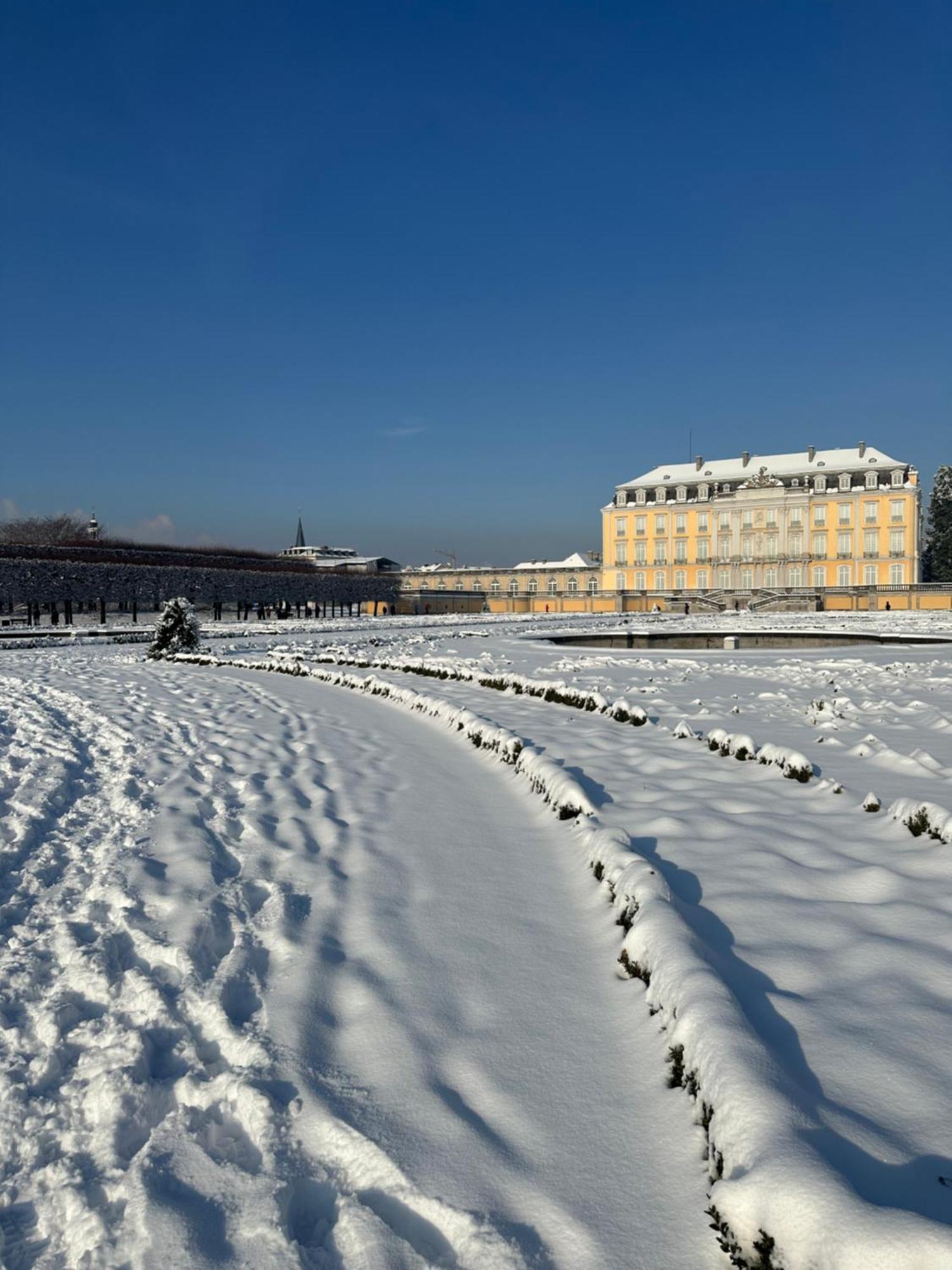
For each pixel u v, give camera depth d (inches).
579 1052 116.0
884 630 1293.1
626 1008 127.0
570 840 209.0
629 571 3427.7
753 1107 88.3
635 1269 79.9
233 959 144.6
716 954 133.2
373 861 197.3
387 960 145.3
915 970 129.2
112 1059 116.1
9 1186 95.1
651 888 152.7
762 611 2925.7
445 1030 122.4
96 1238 86.2
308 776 287.9
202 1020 126.8
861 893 162.1
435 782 281.6
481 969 141.7
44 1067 114.2
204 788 268.2
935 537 3289.9
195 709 454.0
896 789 243.0
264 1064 113.9
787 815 217.6
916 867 174.6
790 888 165.9
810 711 401.4
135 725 391.5
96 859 198.5
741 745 286.7
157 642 864.3
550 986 135.4
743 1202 77.2
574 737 340.5
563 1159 94.9
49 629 1454.2
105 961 143.7
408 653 912.3
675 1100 103.8
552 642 1166.3
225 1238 86.0
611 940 151.3
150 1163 96.5
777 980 127.6
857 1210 72.4
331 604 2751.0
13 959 146.0
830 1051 107.0
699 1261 80.6
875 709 410.6
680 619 2112.5
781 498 3112.7
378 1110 104.4
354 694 543.8
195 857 196.7
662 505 3348.9
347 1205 90.0
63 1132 103.3
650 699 469.4
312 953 147.8
